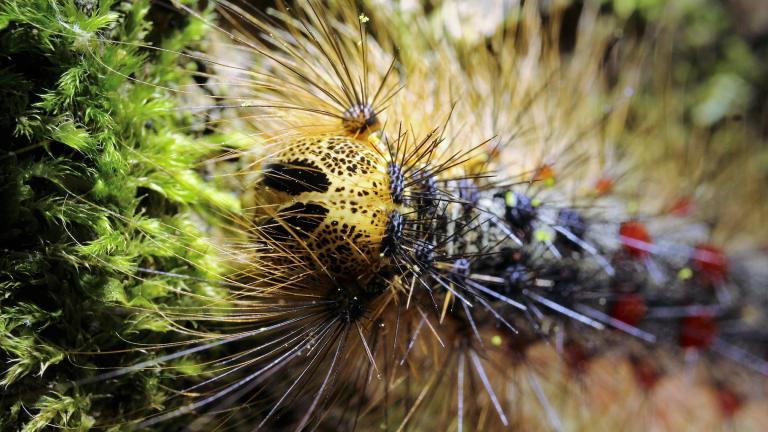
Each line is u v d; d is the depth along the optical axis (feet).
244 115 0.18
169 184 0.17
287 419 0.18
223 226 0.17
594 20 0.24
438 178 0.18
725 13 0.28
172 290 0.17
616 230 0.20
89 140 0.17
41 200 0.16
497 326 0.19
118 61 0.17
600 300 0.20
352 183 0.17
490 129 0.20
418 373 0.19
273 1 0.19
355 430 0.19
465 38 0.21
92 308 0.17
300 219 0.17
